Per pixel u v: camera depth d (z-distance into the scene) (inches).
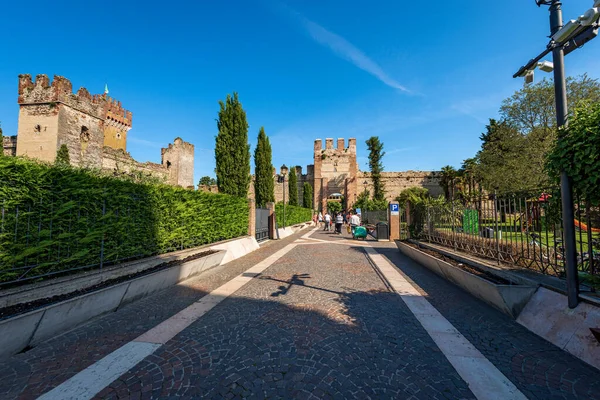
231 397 106.5
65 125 1018.1
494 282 200.4
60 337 154.6
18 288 161.9
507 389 110.7
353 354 138.1
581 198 157.8
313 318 183.6
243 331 164.6
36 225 179.8
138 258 280.1
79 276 196.2
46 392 109.0
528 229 209.5
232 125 589.9
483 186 837.2
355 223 772.6
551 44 158.6
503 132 732.0
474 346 144.8
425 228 429.7
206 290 250.4
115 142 1945.1
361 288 255.4
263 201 878.4
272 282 278.5
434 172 1828.2
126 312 194.7
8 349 131.8
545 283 173.8
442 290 245.3
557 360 130.3
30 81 1011.9
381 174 1847.9
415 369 124.9
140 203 277.4
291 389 111.2
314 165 1856.5
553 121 657.0
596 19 134.7
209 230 422.0
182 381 116.6
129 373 122.2
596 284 153.4
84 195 211.3
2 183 162.1
